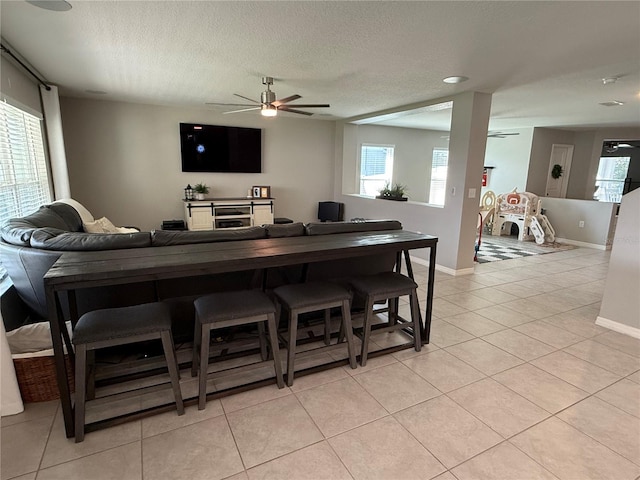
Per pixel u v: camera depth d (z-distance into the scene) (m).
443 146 8.79
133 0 2.11
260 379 2.32
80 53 3.10
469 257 4.79
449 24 2.37
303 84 4.07
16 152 3.28
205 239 2.43
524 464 1.68
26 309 2.72
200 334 2.27
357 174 7.82
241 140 6.42
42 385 2.02
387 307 3.32
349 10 2.20
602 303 3.21
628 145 7.97
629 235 2.98
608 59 3.02
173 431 1.86
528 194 7.07
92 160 5.43
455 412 2.04
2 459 1.66
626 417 2.02
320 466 1.66
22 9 2.24
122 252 2.12
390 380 2.34
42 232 2.30
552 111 5.56
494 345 2.84
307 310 2.25
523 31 2.46
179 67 3.48
